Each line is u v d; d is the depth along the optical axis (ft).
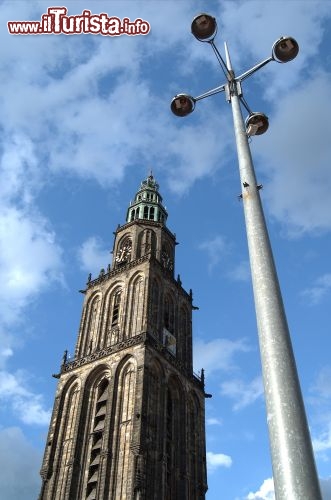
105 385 197.26
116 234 272.72
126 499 155.84
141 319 210.38
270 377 30.27
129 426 174.50
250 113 57.62
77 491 169.37
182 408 200.13
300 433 27.48
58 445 185.78
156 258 247.91
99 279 244.83
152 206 289.74
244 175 43.55
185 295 250.98
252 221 39.34
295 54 52.54
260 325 33.09
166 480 174.29
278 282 35.45
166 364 202.28
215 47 54.70
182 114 57.26
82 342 221.05
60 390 203.51
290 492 25.52
